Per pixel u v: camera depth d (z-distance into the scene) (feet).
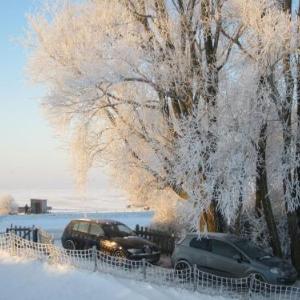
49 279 51.37
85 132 62.49
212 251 53.83
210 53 59.77
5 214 129.29
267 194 59.72
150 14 61.21
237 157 52.85
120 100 60.34
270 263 50.90
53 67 60.70
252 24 54.90
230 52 59.57
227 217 53.62
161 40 60.29
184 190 57.36
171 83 59.31
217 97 56.24
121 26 60.54
